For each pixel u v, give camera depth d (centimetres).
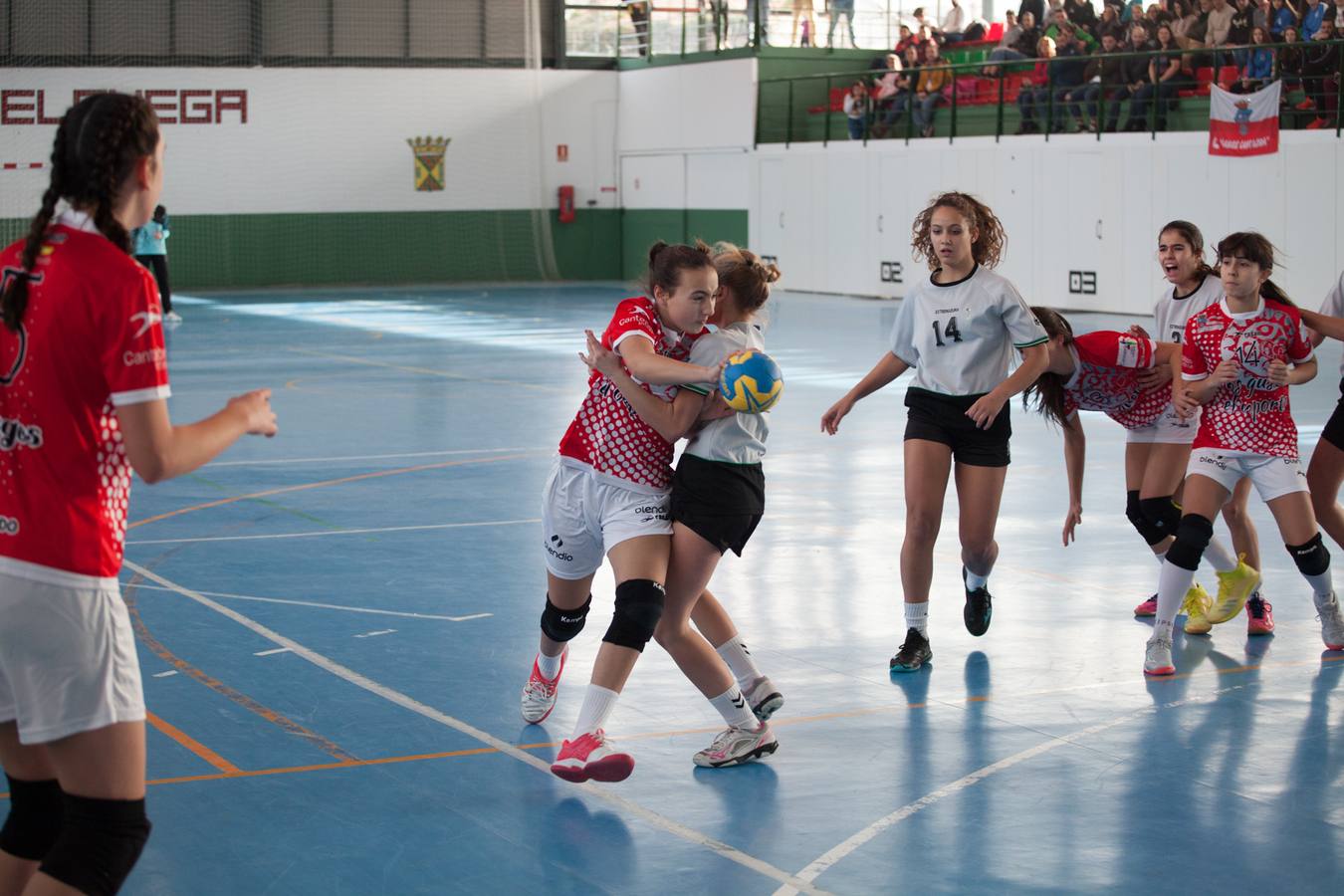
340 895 363
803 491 938
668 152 3127
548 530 465
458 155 3114
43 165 2781
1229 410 571
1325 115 1986
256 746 476
